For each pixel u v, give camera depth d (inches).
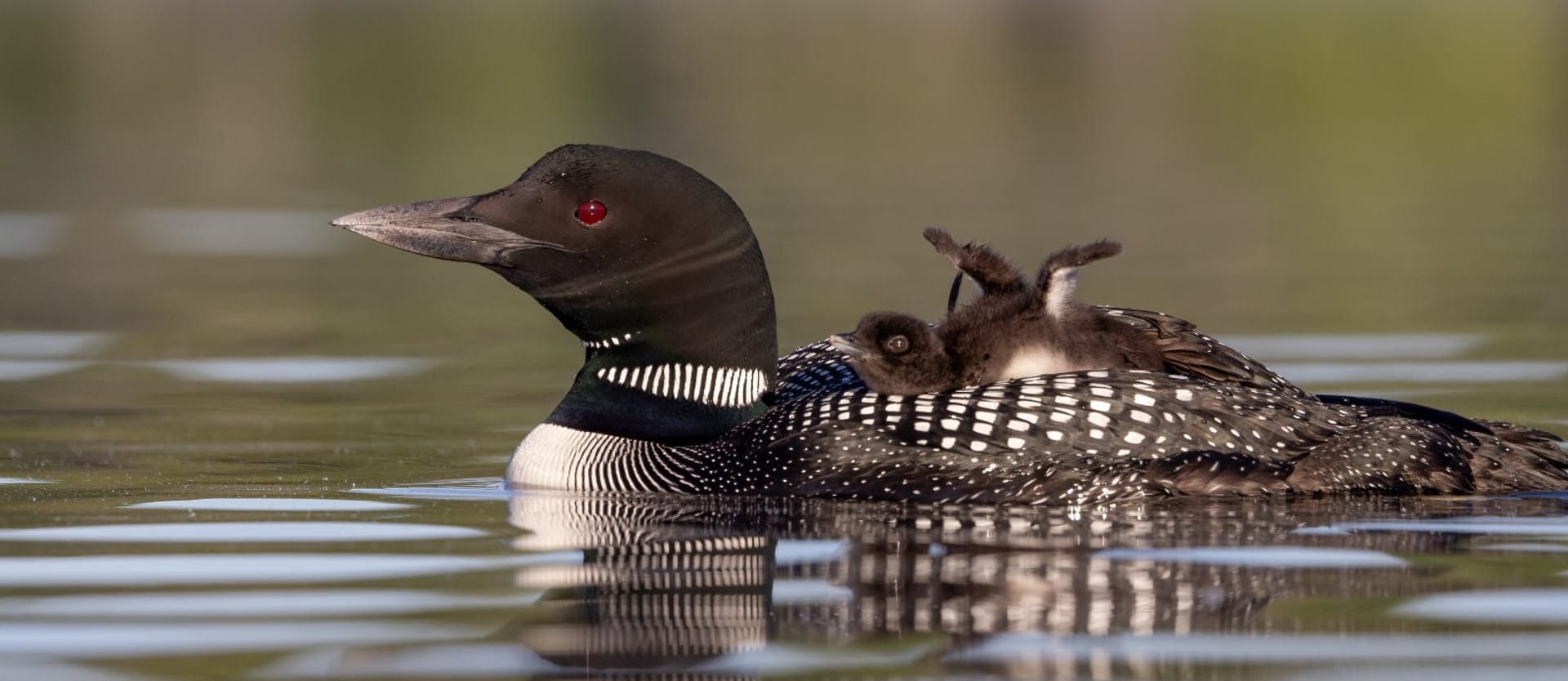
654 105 1626.5
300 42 2245.3
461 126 1455.5
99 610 279.7
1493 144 1348.4
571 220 390.9
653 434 393.1
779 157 1275.8
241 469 412.2
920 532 333.4
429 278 806.5
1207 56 2047.2
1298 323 634.8
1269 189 1097.4
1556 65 1839.3
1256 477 360.8
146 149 1305.4
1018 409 366.3
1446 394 504.4
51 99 1688.0
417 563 311.7
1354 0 2541.8
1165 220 958.4
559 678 246.2
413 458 429.4
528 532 337.7
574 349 621.6
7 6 2596.0
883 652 257.8
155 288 754.2
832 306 687.7
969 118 1590.8
